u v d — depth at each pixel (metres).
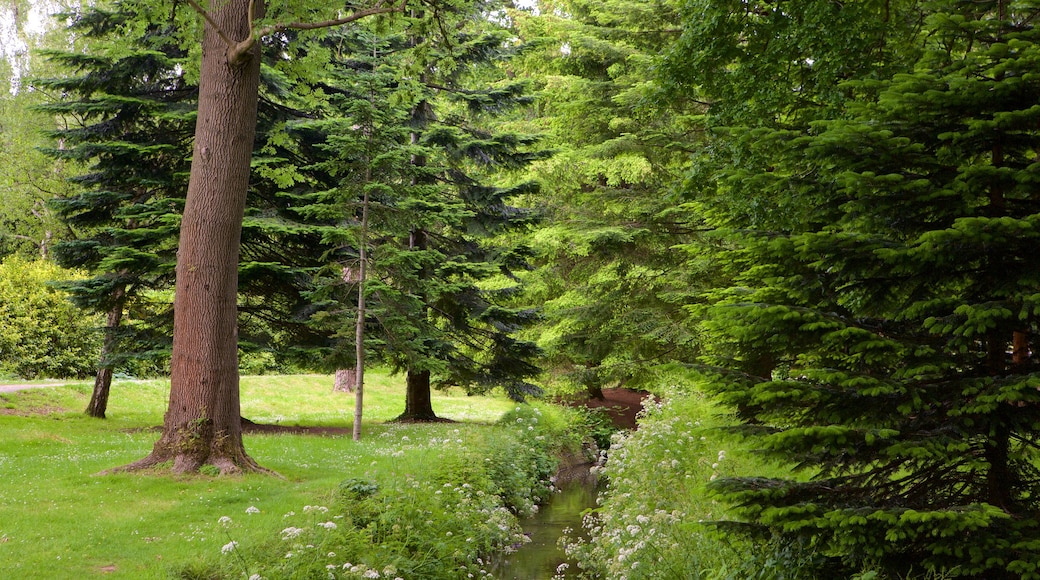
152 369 29.95
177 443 11.25
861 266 5.13
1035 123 4.65
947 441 4.70
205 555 7.10
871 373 5.25
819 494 5.21
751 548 5.91
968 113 4.83
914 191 4.84
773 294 5.64
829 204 5.52
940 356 4.96
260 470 11.46
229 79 11.59
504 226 21.69
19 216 28.20
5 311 26.66
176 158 18.56
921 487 5.24
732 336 5.66
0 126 31.58
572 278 23.12
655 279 20.58
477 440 14.33
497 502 11.48
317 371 19.17
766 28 8.41
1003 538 4.52
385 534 7.86
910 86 4.72
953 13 5.90
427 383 22.45
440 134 19.72
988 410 4.46
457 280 21.20
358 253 19.55
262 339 18.73
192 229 11.51
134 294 18.59
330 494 9.40
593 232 18.62
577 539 11.02
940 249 4.71
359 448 14.46
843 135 4.84
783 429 5.37
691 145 17.17
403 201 16.84
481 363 22.20
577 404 26.62
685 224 18.88
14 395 20.05
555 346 22.23
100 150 17.20
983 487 5.19
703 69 8.87
